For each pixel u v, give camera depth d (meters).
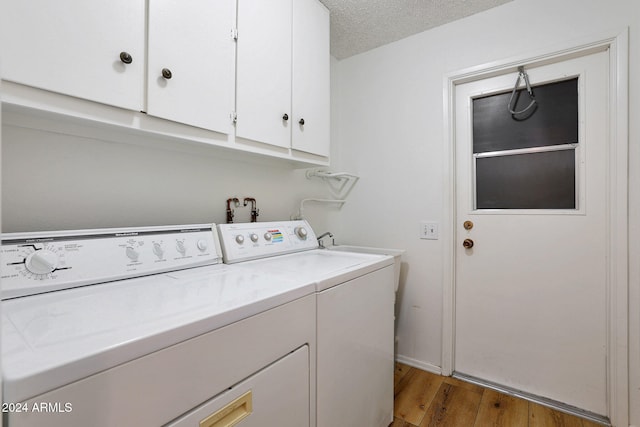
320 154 1.66
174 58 0.99
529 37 1.62
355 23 1.88
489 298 1.80
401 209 2.08
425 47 1.96
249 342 0.74
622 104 1.39
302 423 0.90
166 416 0.58
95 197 1.08
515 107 1.74
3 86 0.70
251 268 1.16
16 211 0.92
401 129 2.08
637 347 1.37
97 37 0.83
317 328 0.96
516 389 1.71
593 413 1.50
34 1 0.73
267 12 1.33
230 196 1.56
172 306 0.71
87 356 0.48
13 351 0.49
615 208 1.42
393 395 1.56
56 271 0.83
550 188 1.64
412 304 2.03
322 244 2.12
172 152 1.31
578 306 1.55
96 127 0.95
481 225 1.83
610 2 1.42
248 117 1.25
